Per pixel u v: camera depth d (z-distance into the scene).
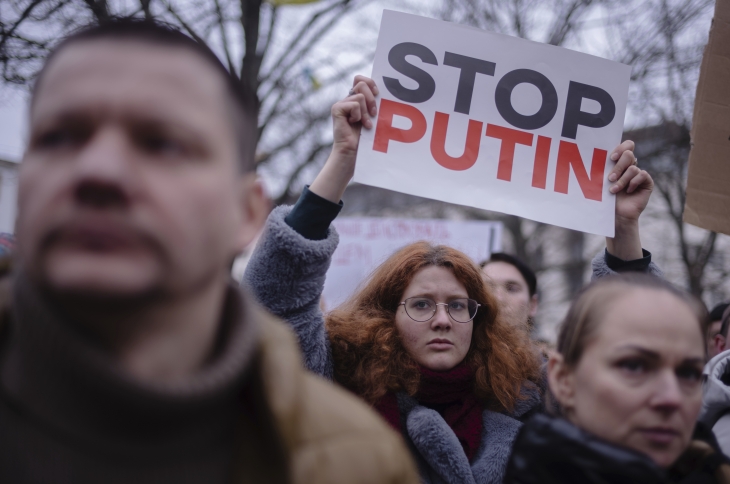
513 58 2.41
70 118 0.88
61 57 0.93
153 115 0.89
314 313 2.10
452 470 2.02
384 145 2.25
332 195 2.12
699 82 2.58
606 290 1.48
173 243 0.87
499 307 2.44
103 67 0.90
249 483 1.01
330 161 2.18
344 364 2.28
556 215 2.33
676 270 12.79
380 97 2.29
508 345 2.44
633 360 1.36
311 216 2.05
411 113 2.30
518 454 1.40
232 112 1.02
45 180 0.86
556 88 2.43
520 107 2.39
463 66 2.38
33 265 0.85
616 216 2.42
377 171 2.21
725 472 1.48
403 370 2.22
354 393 2.22
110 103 0.88
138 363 0.90
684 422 1.35
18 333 0.88
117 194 0.84
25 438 0.88
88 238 0.83
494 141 2.35
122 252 0.83
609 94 2.46
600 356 1.40
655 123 9.73
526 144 2.37
